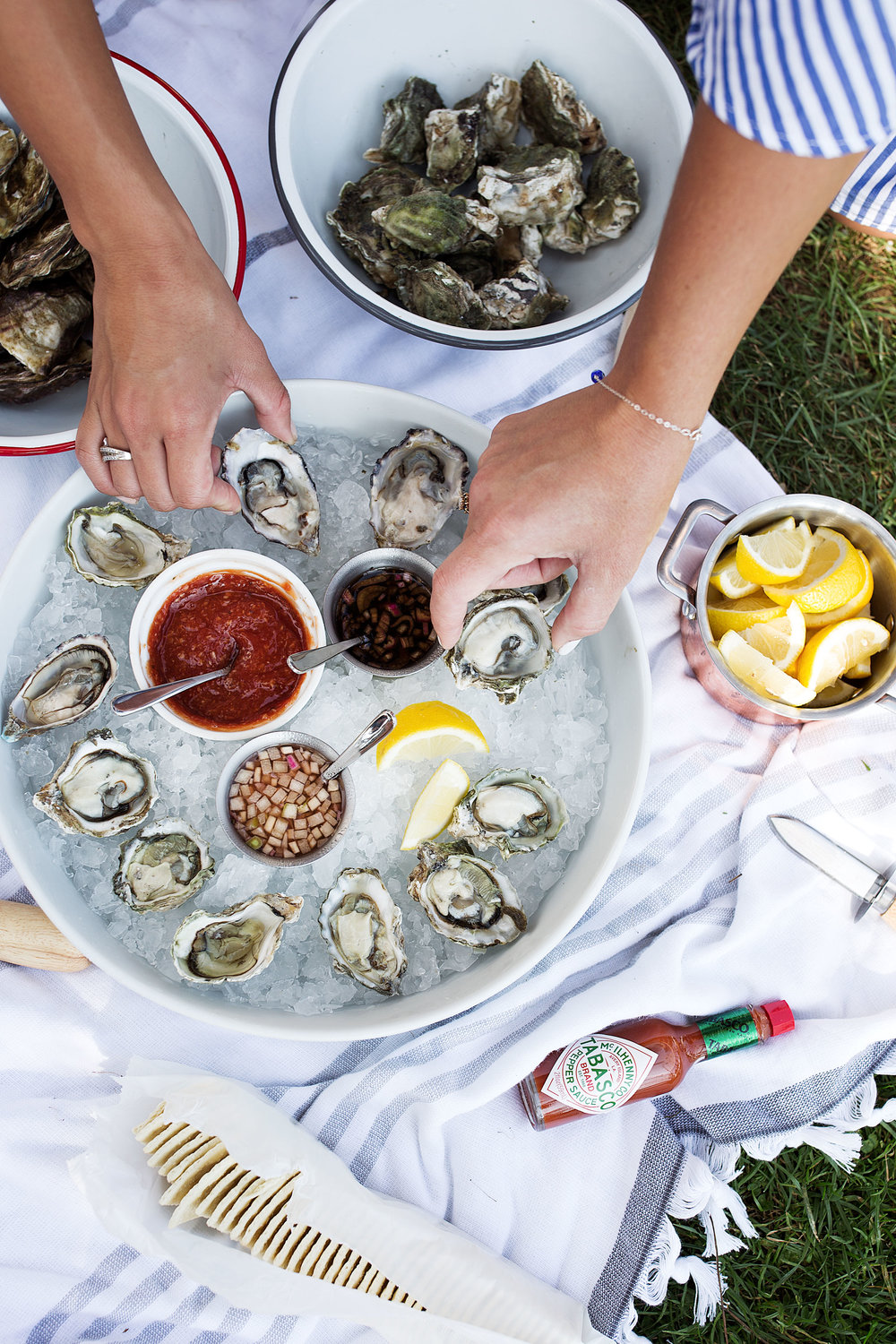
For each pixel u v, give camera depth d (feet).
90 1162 2.06
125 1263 2.12
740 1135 2.31
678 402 1.68
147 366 1.88
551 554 1.85
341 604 2.16
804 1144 2.62
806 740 2.38
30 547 2.08
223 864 2.08
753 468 2.46
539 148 2.36
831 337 3.01
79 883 2.12
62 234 2.12
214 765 2.15
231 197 2.15
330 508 2.27
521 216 2.32
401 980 2.08
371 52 2.32
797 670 2.24
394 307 2.15
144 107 2.15
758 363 2.99
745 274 1.56
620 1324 2.21
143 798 2.13
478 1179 2.23
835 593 2.22
